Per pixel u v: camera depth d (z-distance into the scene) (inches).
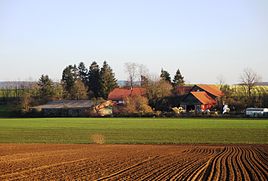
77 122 3521.2
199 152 1443.2
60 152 1434.5
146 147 1664.6
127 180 789.9
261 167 1008.9
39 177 832.3
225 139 2021.4
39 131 2615.7
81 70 7047.2
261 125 2888.8
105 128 2795.3
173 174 877.8
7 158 1230.3
